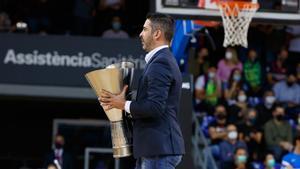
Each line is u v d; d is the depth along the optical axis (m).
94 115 32.53
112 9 31.91
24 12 32.34
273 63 31.62
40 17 32.34
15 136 32.84
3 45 28.58
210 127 27.80
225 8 19.66
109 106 10.86
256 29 31.70
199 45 31.08
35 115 32.72
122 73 11.05
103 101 10.90
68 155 29.20
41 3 32.38
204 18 19.72
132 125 11.15
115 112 11.12
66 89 28.61
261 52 31.64
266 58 31.62
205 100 29.38
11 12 32.31
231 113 28.58
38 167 32.84
